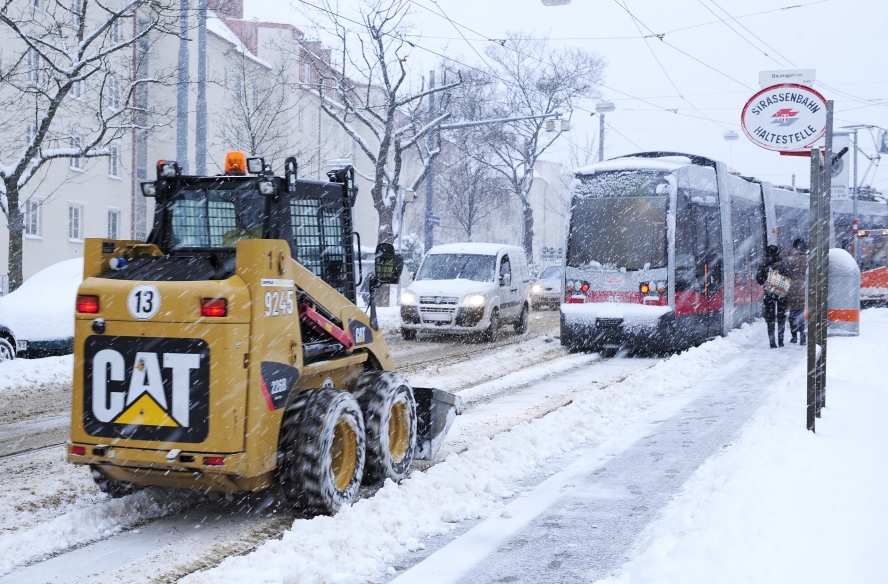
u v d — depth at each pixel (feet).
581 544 17.88
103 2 91.86
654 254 52.26
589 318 52.75
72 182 96.73
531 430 27.40
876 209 120.47
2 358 43.57
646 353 54.54
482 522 19.38
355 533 17.44
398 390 21.81
